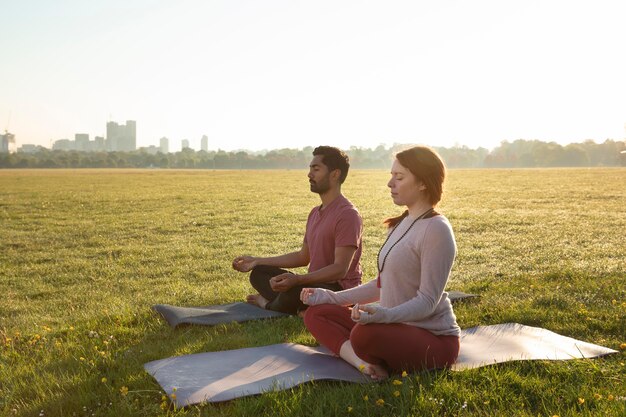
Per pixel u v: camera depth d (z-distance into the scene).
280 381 4.04
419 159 4.02
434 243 3.91
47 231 18.67
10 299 9.63
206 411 3.71
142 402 4.04
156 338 6.04
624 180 42.47
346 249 5.96
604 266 9.91
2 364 5.30
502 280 9.20
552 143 184.88
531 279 8.81
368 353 4.05
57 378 4.73
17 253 14.67
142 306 8.02
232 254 13.88
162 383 4.16
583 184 38.53
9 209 26.09
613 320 5.89
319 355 4.67
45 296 9.86
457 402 3.77
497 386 4.01
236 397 3.82
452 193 31.81
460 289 8.16
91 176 69.69
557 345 4.88
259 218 21.38
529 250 12.79
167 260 13.19
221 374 4.29
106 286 10.49
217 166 199.38
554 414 3.58
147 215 23.02
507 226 17.56
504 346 4.83
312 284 5.91
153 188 41.59
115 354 5.35
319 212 6.25
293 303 6.31
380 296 4.47
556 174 54.25
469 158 192.50
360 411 3.67
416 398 3.71
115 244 15.90
